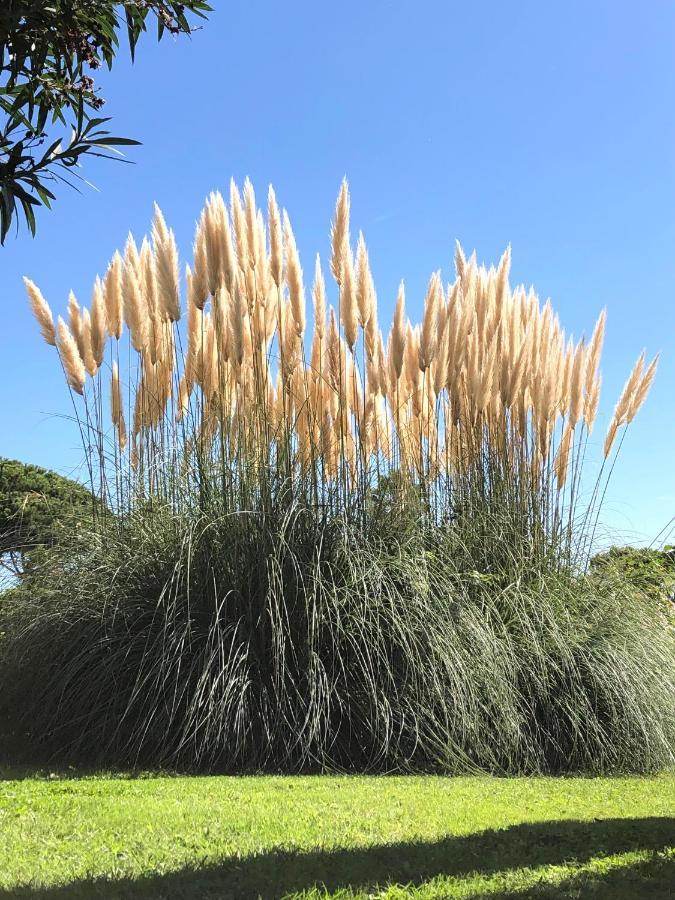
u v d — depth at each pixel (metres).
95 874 2.88
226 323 7.78
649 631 7.16
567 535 7.91
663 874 2.86
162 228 7.82
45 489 10.24
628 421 8.36
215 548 6.56
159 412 8.02
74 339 7.72
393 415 8.31
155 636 6.20
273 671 6.03
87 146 3.14
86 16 3.41
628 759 6.30
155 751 5.88
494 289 8.59
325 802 4.31
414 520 7.26
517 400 8.54
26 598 7.19
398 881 2.79
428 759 5.93
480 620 6.47
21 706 6.47
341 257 7.96
